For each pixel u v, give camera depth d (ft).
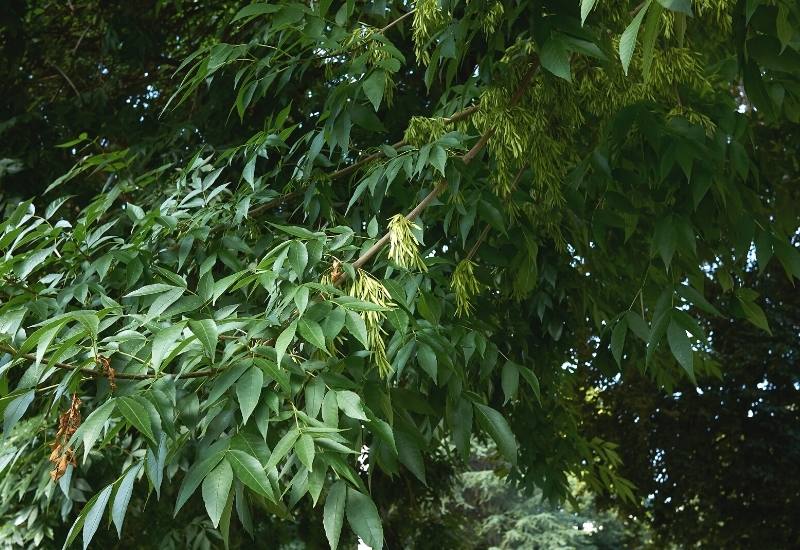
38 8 18.22
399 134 13.24
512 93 7.38
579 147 9.02
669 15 6.94
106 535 13.23
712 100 7.58
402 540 22.76
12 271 7.57
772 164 16.05
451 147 7.48
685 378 27.71
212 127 14.30
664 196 7.30
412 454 5.82
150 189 12.41
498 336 12.00
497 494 71.10
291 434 4.54
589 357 21.70
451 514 25.73
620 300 13.35
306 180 9.55
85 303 7.66
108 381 5.16
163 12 17.95
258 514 15.62
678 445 29.37
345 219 9.89
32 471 11.11
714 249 9.54
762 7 5.67
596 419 29.55
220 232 9.51
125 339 5.09
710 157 6.68
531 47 7.25
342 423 5.69
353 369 5.77
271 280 5.20
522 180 8.44
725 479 29.19
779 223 11.53
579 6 6.01
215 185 13.48
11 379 12.02
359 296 5.72
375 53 7.30
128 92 17.25
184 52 18.56
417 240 6.23
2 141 14.90
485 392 11.86
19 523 11.48
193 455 10.85
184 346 4.79
